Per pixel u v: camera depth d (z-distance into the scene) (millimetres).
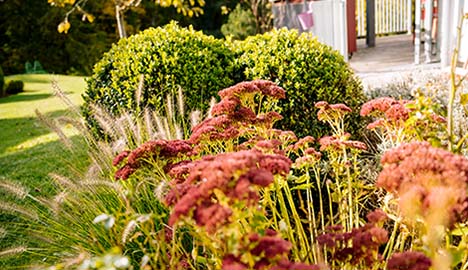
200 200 1263
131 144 2834
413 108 1678
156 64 3822
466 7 6082
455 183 1256
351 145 2049
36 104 8914
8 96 10539
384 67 7582
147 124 2684
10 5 17484
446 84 4715
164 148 1895
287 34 4070
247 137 2793
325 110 2291
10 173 4770
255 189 1512
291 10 9500
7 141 6344
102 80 4023
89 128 3811
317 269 1203
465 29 6211
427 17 7234
